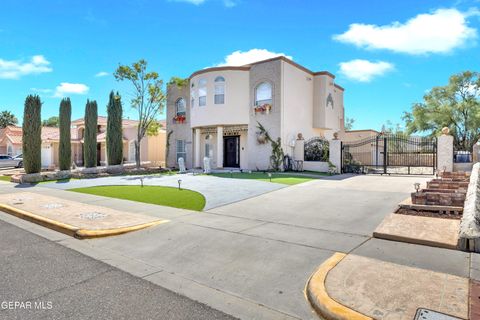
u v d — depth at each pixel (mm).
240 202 9812
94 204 10000
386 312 3363
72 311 3654
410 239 5586
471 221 5414
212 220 7699
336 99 24594
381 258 4906
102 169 20375
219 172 19297
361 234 6230
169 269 4949
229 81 20562
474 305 3432
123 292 4168
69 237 6812
